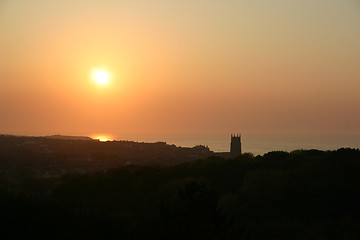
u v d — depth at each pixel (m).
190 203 20.53
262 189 39.69
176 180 43.47
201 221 19.94
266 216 35.34
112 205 39.19
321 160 44.97
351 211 35.69
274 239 30.61
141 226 27.66
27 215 32.38
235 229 21.77
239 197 38.75
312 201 37.19
